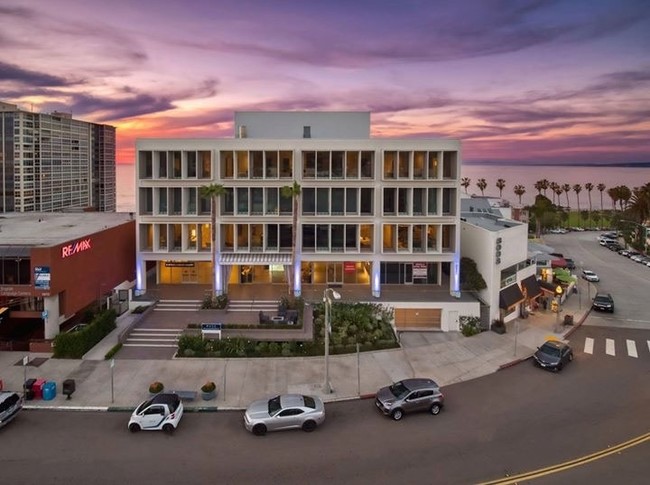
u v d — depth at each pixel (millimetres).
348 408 29062
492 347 40344
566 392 31828
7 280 37219
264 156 48906
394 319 45875
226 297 46156
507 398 30797
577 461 23375
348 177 49594
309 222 49469
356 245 50188
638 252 101312
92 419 27047
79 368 33625
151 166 50094
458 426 26938
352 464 22906
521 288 50375
